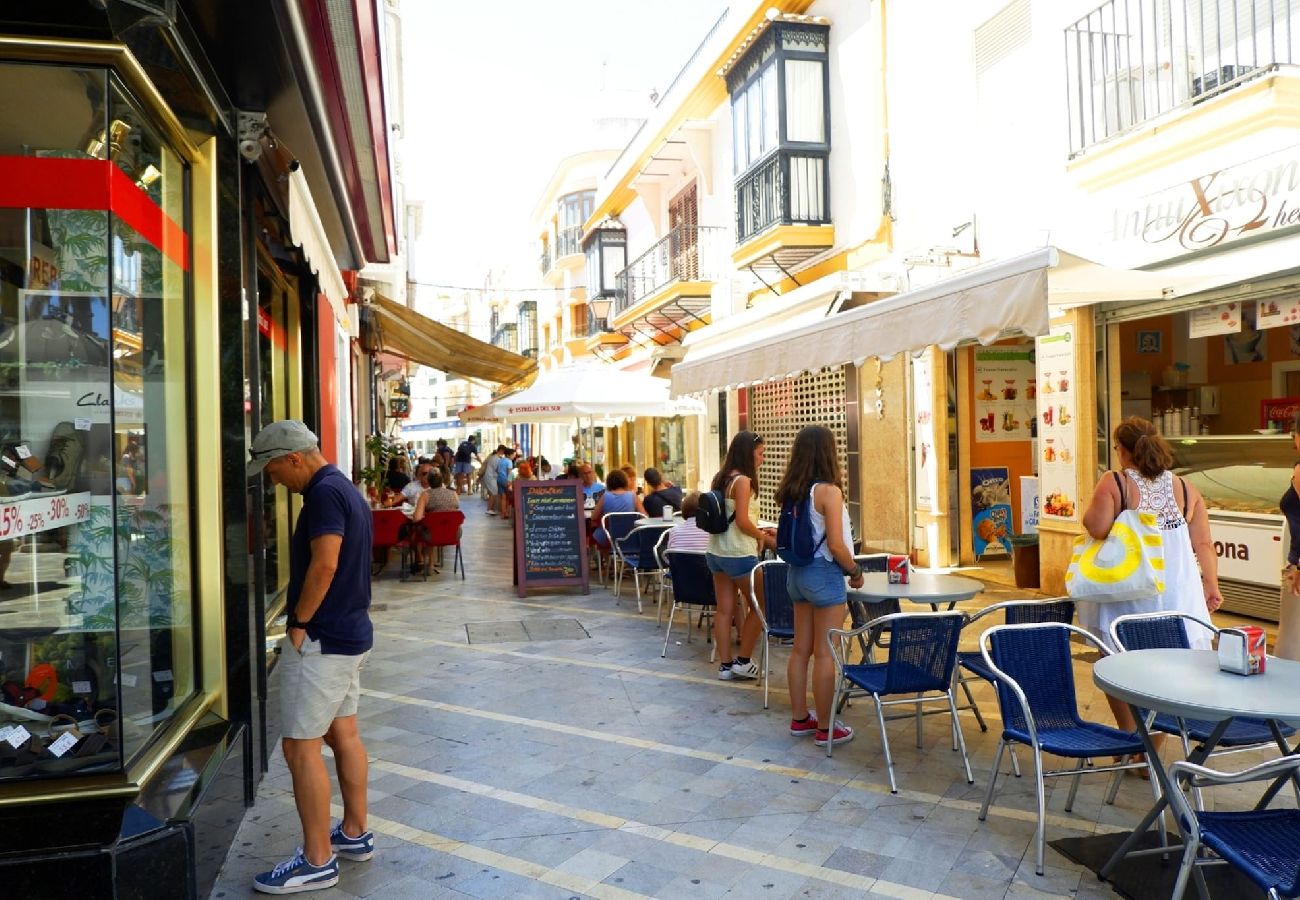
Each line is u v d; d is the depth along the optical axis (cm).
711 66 1595
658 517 1051
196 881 315
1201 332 725
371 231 859
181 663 398
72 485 311
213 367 411
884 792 437
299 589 348
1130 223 760
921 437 1103
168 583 383
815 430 502
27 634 303
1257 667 331
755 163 1373
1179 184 709
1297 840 280
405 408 3406
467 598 1027
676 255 1962
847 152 1267
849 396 1270
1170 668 342
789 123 1299
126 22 297
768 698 602
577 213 3316
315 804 347
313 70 424
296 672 346
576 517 1039
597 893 343
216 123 401
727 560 644
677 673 670
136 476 340
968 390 1102
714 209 1758
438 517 1176
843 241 1284
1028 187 891
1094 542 459
